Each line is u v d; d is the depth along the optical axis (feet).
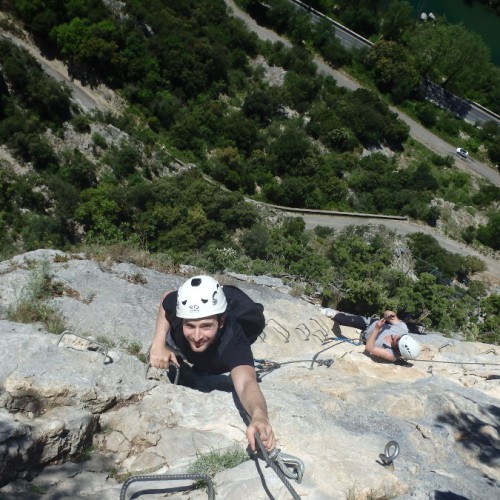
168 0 210.59
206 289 13.96
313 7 249.34
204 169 180.14
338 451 15.43
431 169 212.64
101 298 27.58
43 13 180.14
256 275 43.16
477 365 25.70
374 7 254.27
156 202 139.85
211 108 191.21
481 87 246.47
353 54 237.04
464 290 147.54
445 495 15.03
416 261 152.66
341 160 196.65
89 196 139.95
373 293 37.60
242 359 14.20
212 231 131.64
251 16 234.79
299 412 17.08
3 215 131.85
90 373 16.66
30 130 153.58
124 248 34.71
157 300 28.96
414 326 31.99
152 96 188.85
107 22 183.52
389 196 189.98
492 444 18.35
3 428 13.55
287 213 178.19
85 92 182.39
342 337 27.99
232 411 16.67
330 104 214.48
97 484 13.96
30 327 19.24
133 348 23.00
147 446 15.35
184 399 16.96
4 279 27.09
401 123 214.69
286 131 193.06
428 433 17.83
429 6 278.67
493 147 221.87
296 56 222.28
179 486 13.65
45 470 14.02
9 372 16.05
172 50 192.13
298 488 13.43
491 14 279.08
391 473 14.92
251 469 13.82
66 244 128.88
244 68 212.64
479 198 205.05
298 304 30.37
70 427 14.58
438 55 236.63
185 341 15.08
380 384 21.24
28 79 160.56
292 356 24.45
